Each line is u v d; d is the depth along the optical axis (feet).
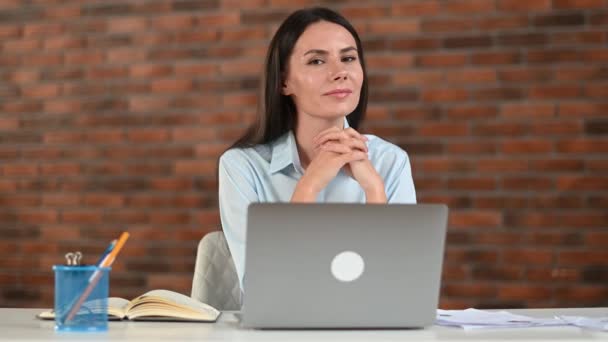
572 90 12.61
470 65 12.88
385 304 4.87
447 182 12.89
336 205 4.72
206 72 13.71
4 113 14.24
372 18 13.19
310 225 4.71
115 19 13.97
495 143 12.79
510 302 12.64
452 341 4.52
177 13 13.79
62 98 14.10
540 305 12.56
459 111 12.90
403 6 13.09
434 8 13.01
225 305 7.39
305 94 6.91
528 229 12.65
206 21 13.71
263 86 7.32
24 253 14.10
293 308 4.81
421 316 4.93
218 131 13.65
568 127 12.61
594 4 12.58
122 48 13.94
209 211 13.61
